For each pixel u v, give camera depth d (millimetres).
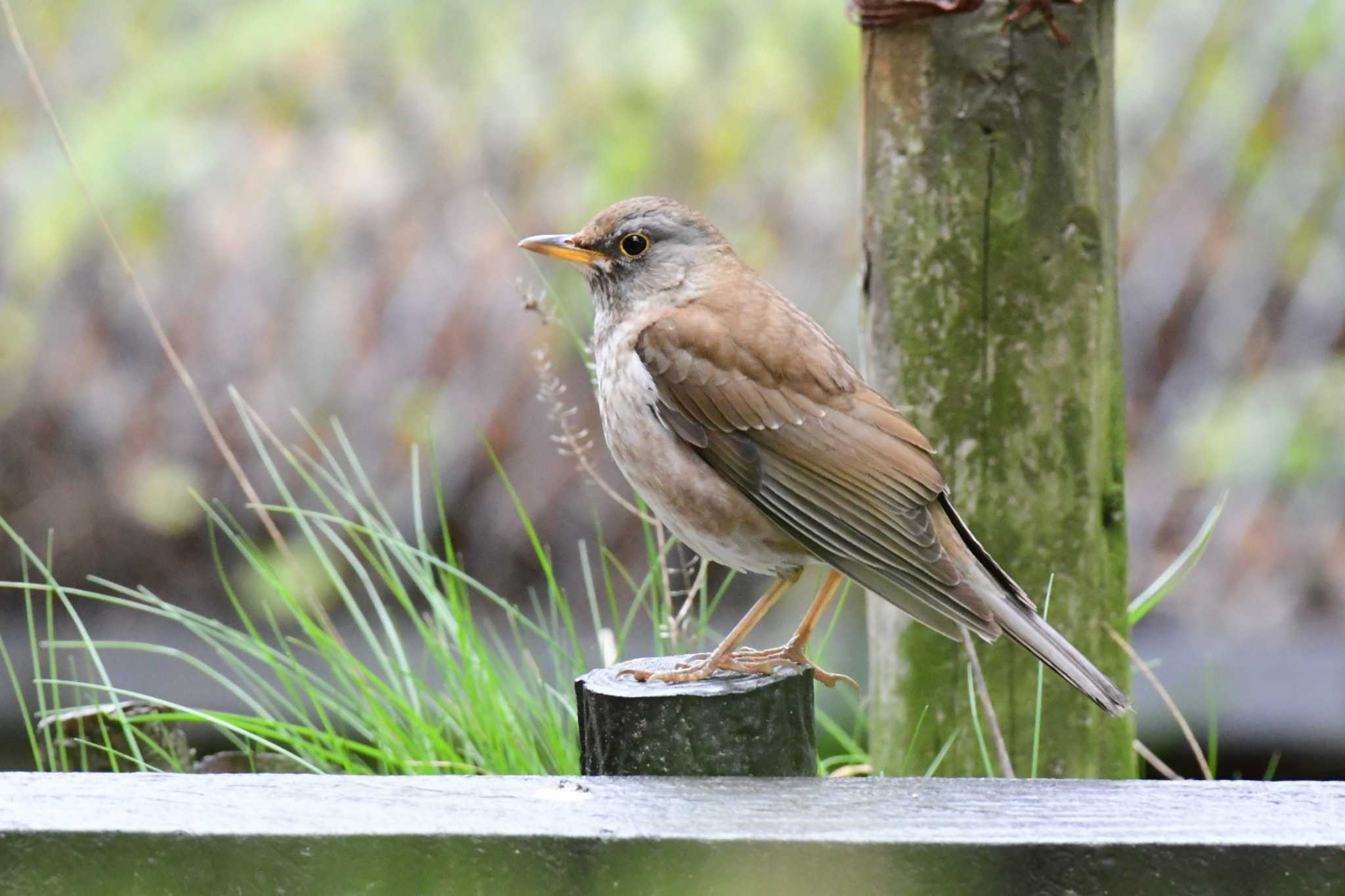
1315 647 12578
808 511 7207
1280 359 14250
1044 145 7797
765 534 7406
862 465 7172
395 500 13570
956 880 4863
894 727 8453
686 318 7480
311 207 14367
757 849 4875
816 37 14742
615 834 4898
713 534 7496
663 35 14758
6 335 14070
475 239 14141
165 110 14648
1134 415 14203
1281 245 14383
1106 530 8164
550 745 7727
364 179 14398
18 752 11508
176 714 7652
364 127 14688
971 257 7887
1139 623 13242
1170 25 15000
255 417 9727
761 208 14438
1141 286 14383
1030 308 7887
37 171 14758
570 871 4902
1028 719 8242
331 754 7617
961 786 5410
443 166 14539
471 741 7832
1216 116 14672
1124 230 14539
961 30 7750
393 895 4918
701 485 7414
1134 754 8461
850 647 12125
